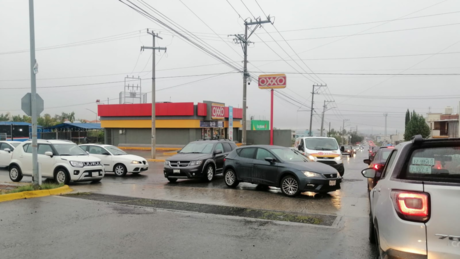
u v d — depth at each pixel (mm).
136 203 9039
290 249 5383
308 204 9047
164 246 5492
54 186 10883
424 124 53406
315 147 16219
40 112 11273
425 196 3049
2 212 7828
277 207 8633
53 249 5301
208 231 6363
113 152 16594
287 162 10469
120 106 40781
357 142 138125
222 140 15469
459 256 2889
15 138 44594
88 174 12875
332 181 9961
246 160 11547
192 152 14422
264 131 46906
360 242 5742
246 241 5777
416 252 3021
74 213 7777
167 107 37906
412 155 3512
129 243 5629
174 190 11461
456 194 2955
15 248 5336
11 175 13508
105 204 8852
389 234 3238
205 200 9555
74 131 46000
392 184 3412
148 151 37031
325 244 5637
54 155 12906
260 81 30234
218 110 39844
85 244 5555
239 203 9133
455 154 3352
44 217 7367
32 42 11219
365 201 9523
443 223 2961
